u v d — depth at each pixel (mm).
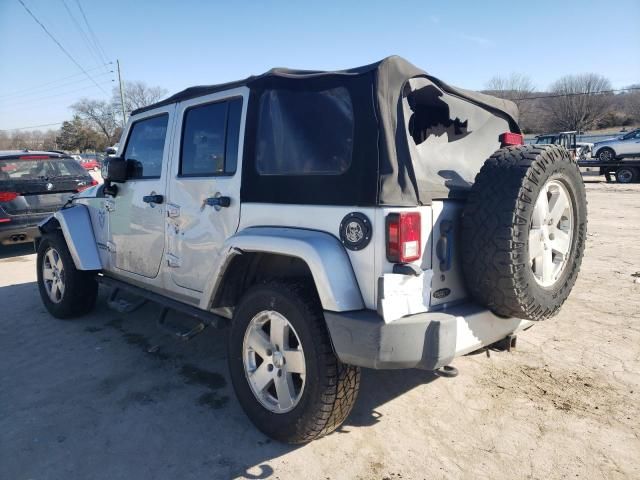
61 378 3828
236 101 3211
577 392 3449
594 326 4641
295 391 2840
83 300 5086
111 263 4590
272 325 2836
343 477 2613
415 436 2963
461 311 2668
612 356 4000
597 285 5957
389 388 3549
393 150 2432
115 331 4836
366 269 2459
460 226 2686
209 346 4426
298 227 2746
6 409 3365
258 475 2635
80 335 4738
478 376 3707
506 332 2939
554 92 63875
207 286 3160
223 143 3271
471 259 2596
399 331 2352
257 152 3018
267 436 2965
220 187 3230
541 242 2754
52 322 5137
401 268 2383
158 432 3061
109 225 4535
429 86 2809
